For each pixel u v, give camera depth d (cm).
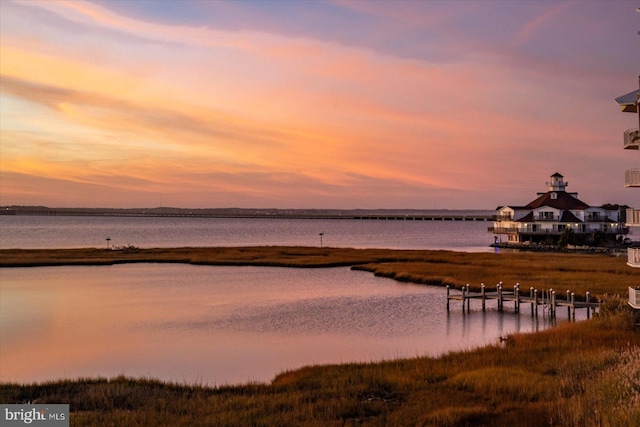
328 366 2856
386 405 2111
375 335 4019
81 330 4203
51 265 9150
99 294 6028
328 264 9138
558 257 9725
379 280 7250
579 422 1692
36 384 2561
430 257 9800
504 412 1967
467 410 1972
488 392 2264
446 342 3784
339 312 4934
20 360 3344
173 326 4350
